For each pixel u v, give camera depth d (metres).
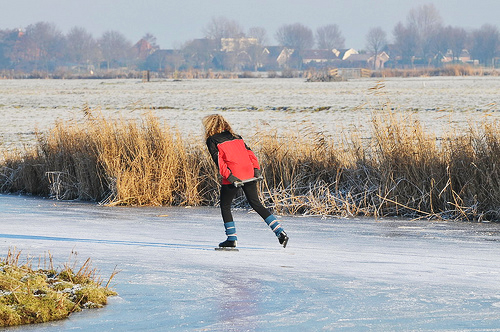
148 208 23.08
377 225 19.50
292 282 11.58
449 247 15.78
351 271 12.62
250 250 15.07
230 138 14.98
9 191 28.30
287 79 195.50
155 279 11.66
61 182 26.34
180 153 25.09
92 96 97.88
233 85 138.00
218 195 23.95
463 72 199.50
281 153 24.03
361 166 23.14
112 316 9.64
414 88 104.38
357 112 59.78
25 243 15.14
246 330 8.96
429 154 22.20
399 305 10.12
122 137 25.89
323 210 21.64
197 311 9.83
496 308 9.95
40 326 9.25
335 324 9.20
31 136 43.91
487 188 20.88
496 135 21.94
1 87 138.50
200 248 15.27
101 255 13.76
